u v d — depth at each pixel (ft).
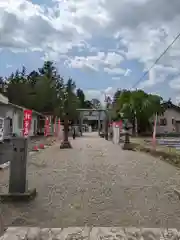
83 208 15.99
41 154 44.24
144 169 29.63
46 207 16.05
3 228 12.94
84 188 20.75
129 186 21.59
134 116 111.24
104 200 17.66
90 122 264.72
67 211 15.46
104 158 39.81
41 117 106.11
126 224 13.64
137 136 109.70
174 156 37.58
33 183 22.44
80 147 61.16
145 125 120.98
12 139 17.52
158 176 25.67
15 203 16.65
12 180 17.53
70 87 153.99
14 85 100.12
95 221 13.97
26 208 15.80
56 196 18.43
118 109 115.14
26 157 17.62
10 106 61.93
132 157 41.24
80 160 37.17
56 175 25.96
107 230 12.76
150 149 48.49
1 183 21.61
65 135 59.72
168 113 128.06
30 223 13.61
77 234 12.27
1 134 30.37
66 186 21.40
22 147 17.54
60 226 13.26
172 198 18.21
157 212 15.44
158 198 18.19
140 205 16.71
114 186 21.57
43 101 109.50
